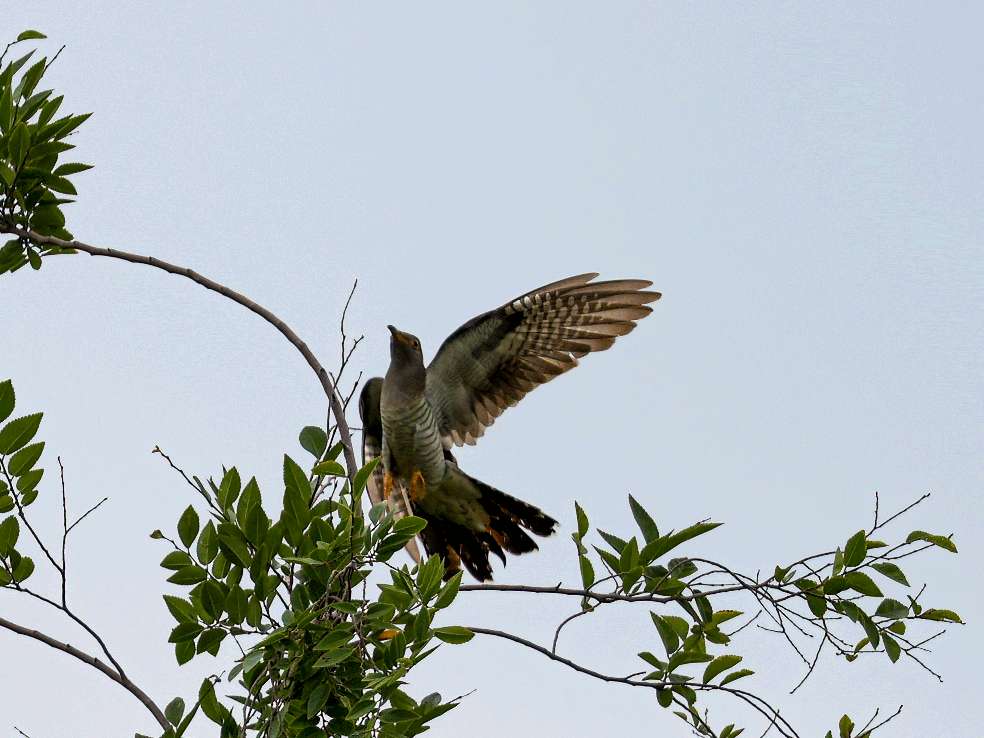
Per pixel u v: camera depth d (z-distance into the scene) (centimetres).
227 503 959
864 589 1041
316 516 950
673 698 1084
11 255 1177
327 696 908
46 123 1158
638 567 1055
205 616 945
